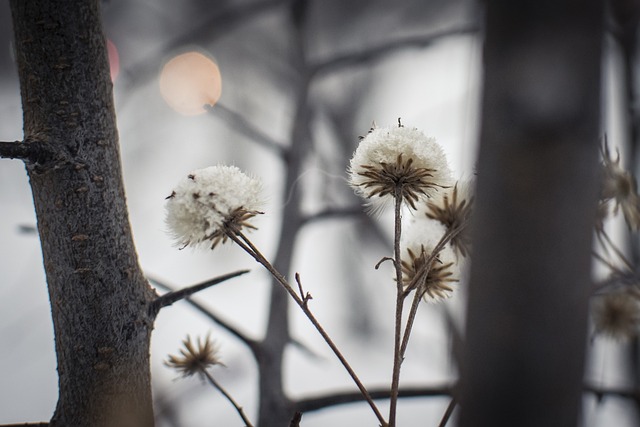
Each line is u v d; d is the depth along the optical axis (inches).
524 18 11.6
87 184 14.2
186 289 14.6
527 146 11.6
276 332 20.3
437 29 57.9
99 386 14.2
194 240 13.7
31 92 14.1
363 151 13.8
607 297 18.2
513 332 11.6
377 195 13.9
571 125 11.6
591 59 11.6
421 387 17.7
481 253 11.8
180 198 13.6
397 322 13.6
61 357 14.4
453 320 20.1
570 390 11.7
